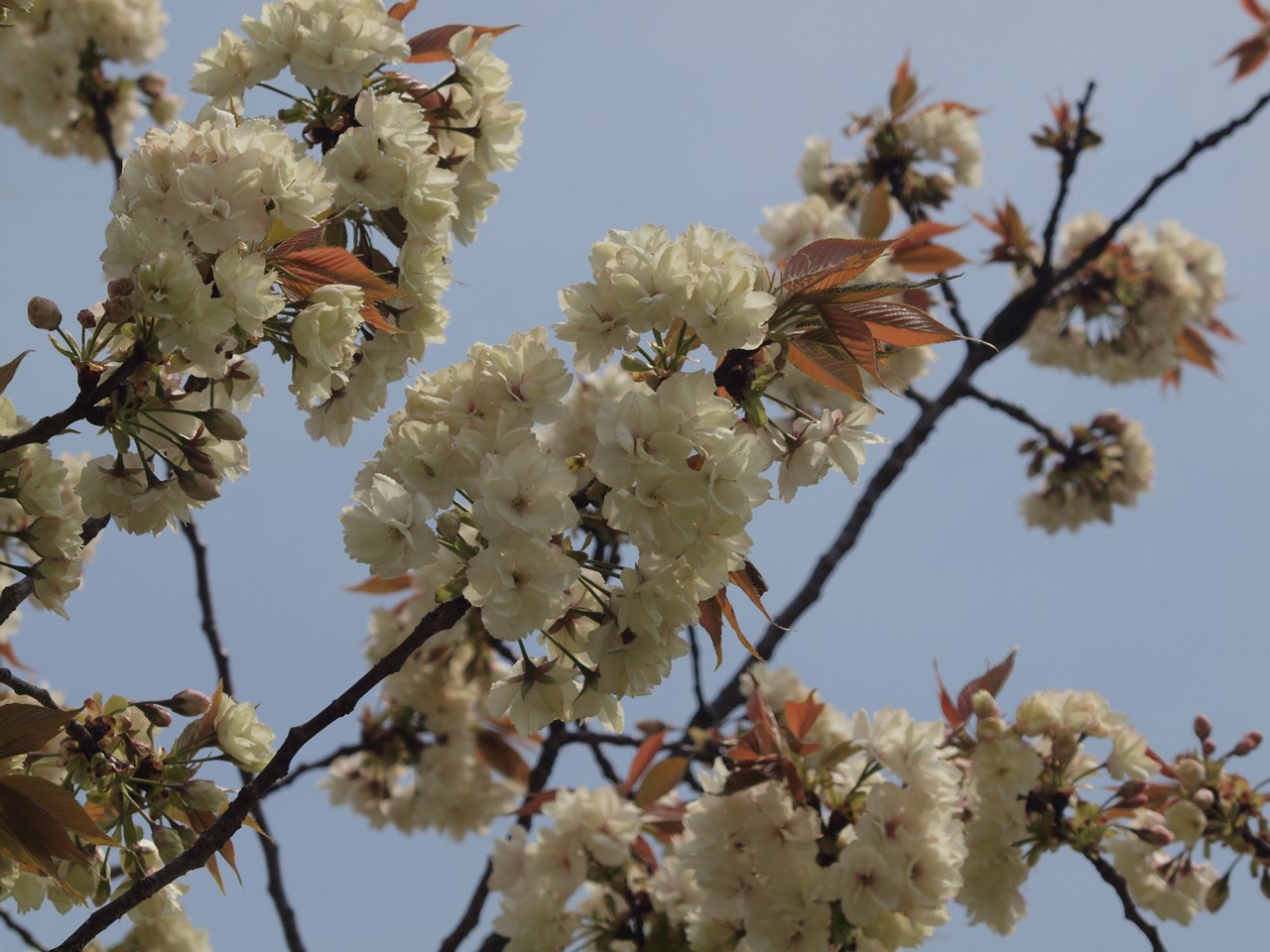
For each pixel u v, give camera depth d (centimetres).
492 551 136
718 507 136
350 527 138
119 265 138
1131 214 267
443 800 262
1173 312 302
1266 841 183
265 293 139
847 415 146
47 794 137
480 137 163
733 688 232
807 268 144
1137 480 293
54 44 256
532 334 141
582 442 200
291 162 142
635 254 140
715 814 166
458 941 225
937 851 159
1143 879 189
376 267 155
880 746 162
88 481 148
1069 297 308
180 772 146
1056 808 178
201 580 199
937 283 140
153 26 264
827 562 250
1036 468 298
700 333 139
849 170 296
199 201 139
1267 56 293
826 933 161
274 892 222
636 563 139
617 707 142
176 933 191
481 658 259
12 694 166
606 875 180
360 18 157
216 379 146
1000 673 183
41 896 147
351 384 155
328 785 270
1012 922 176
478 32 163
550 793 191
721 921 167
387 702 264
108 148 242
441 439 139
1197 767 184
